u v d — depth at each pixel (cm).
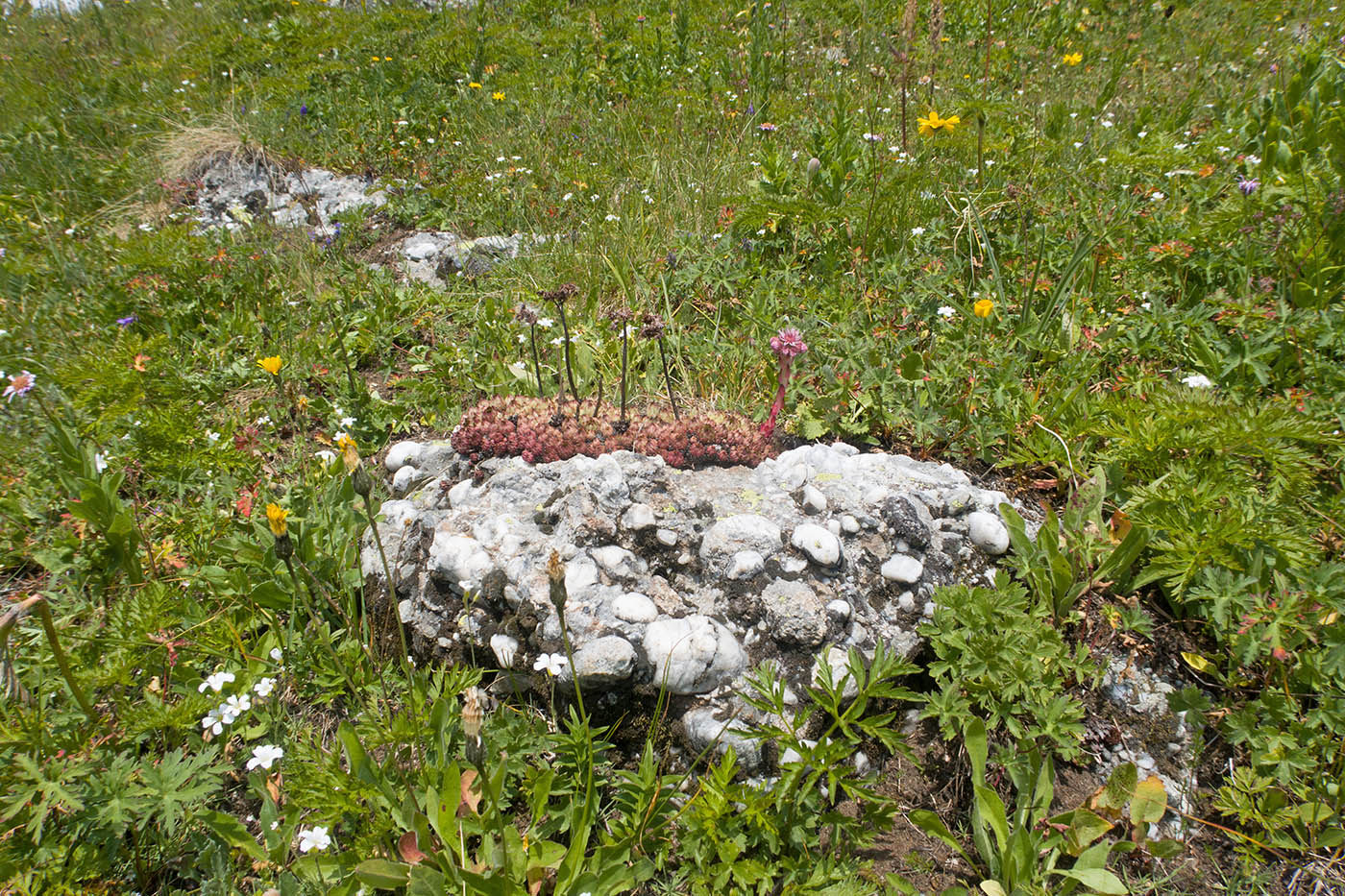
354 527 80
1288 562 71
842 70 205
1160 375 93
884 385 93
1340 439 75
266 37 254
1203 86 179
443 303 122
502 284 127
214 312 124
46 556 80
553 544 73
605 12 271
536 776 62
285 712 70
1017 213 120
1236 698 70
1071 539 76
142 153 186
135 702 71
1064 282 98
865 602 74
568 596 70
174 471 92
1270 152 116
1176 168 125
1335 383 87
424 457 89
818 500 78
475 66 217
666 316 112
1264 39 209
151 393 105
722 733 66
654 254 126
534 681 70
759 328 104
